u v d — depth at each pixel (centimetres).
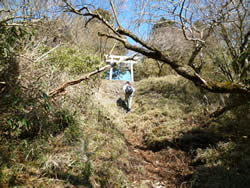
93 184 255
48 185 221
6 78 251
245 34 398
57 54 552
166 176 349
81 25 580
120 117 689
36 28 330
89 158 308
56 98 358
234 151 355
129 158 378
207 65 628
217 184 278
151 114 683
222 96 552
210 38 440
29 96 274
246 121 473
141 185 293
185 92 848
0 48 248
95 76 540
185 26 407
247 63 373
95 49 755
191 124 567
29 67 301
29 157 258
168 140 473
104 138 401
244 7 344
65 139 326
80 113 438
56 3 368
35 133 306
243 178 281
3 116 250
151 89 996
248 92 221
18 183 206
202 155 371
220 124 507
